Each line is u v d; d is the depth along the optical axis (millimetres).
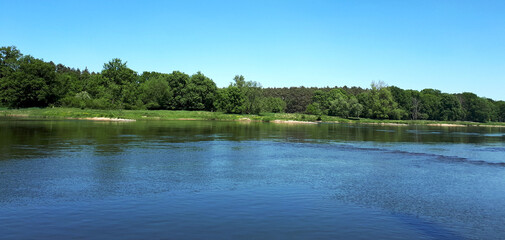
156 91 133375
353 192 16562
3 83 107188
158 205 13594
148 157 26391
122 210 12836
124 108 124688
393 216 12914
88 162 23344
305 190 16719
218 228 11086
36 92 107188
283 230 11055
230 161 25531
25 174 19000
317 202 14578
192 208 13273
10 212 12359
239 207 13547
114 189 16078
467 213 13508
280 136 50969
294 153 31016
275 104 170375
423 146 39812
